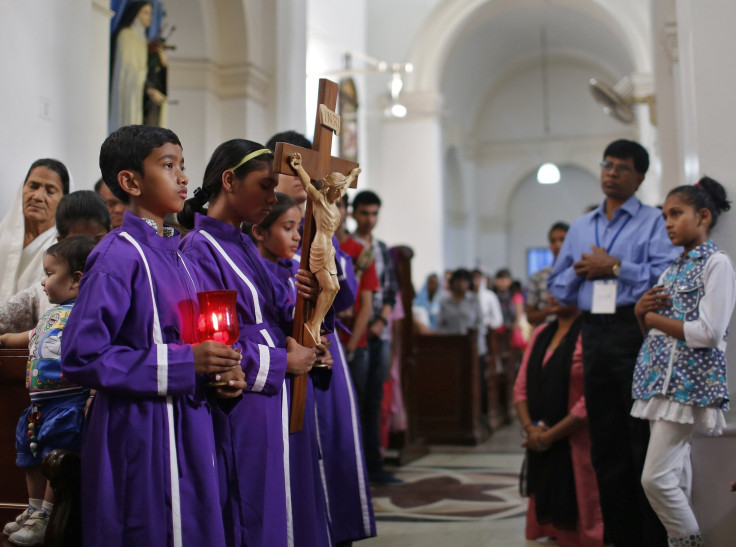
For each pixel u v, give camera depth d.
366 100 15.64
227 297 2.23
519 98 21.78
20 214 3.61
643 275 3.64
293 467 2.56
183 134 7.49
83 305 2.06
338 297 3.16
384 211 15.61
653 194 14.09
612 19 14.91
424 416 8.09
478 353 8.31
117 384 2.03
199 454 2.16
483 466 6.64
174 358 2.09
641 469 3.57
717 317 3.13
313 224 2.57
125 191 2.27
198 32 7.50
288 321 2.72
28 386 2.64
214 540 2.10
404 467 6.57
